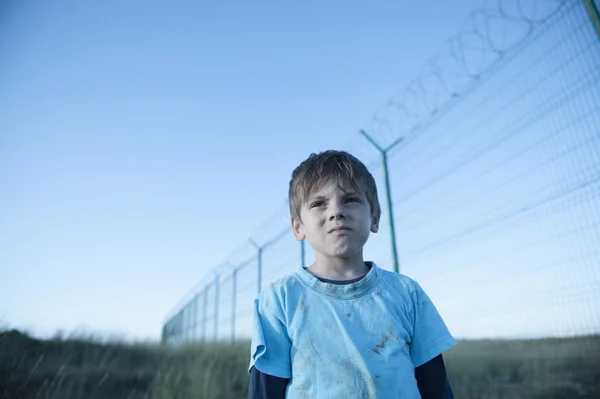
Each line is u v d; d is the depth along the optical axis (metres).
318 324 1.05
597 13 2.80
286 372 1.04
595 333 2.86
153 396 4.64
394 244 4.41
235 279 10.23
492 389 4.32
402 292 1.14
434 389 1.08
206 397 4.62
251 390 1.04
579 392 3.62
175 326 23.27
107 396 4.70
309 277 1.13
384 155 4.73
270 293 1.13
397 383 0.99
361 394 0.97
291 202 1.28
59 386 4.25
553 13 3.12
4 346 5.35
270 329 1.08
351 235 1.12
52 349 6.19
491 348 5.33
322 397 0.98
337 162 1.20
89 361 5.76
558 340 4.06
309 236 1.17
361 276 1.14
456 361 5.50
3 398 4.07
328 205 1.14
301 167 1.26
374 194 1.26
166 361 6.08
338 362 1.00
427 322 1.12
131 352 7.04
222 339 10.02
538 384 3.94
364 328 1.04
